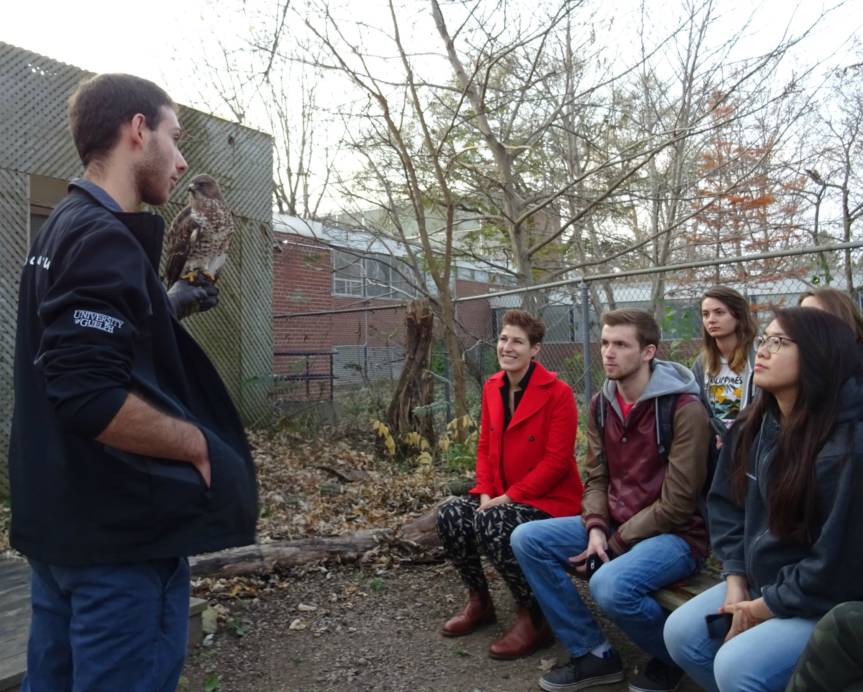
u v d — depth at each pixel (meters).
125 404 1.43
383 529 4.67
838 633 1.72
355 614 3.74
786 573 2.07
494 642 3.43
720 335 3.65
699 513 2.93
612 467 3.11
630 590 2.71
